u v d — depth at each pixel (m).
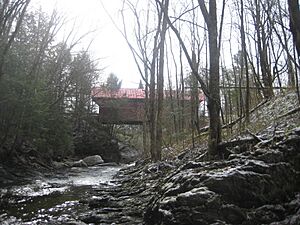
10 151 20.20
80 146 37.25
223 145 9.65
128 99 43.62
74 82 34.44
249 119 14.73
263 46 18.69
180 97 26.84
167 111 25.67
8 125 18.58
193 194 6.25
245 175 6.48
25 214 9.17
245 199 6.36
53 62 28.86
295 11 5.00
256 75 17.62
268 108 15.18
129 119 43.19
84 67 37.91
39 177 19.06
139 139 43.38
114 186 14.83
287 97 14.38
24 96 18.33
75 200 11.32
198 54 18.72
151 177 13.05
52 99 25.69
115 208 9.18
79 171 24.72
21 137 21.23
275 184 6.63
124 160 39.66
